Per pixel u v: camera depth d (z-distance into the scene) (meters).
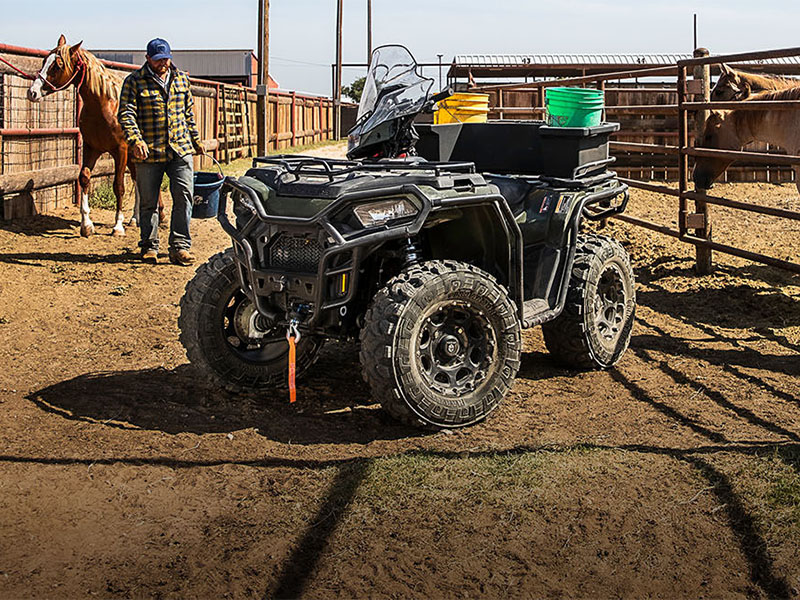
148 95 8.30
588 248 5.41
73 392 4.98
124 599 2.92
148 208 8.78
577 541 3.31
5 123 10.06
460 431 4.43
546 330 5.45
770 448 4.16
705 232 8.33
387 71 5.32
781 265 7.14
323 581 3.04
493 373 4.52
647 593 2.99
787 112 7.67
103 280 7.89
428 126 5.86
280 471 3.93
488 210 4.58
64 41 9.14
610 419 4.64
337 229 4.22
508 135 5.82
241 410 4.73
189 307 4.86
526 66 19.14
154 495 3.69
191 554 3.21
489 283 4.45
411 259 4.47
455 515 3.50
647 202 13.24
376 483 3.76
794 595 2.96
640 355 5.92
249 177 4.62
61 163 11.45
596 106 5.41
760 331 6.52
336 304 4.30
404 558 3.19
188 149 8.53
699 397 5.02
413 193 4.21
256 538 3.32
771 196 13.95
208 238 10.42
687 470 3.92
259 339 4.95
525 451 4.14
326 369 5.52
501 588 3.01
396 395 4.23
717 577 3.08
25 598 2.90
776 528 3.37
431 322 4.36
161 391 5.02
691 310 7.19
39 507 3.56
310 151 27.08
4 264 8.19
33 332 6.22
